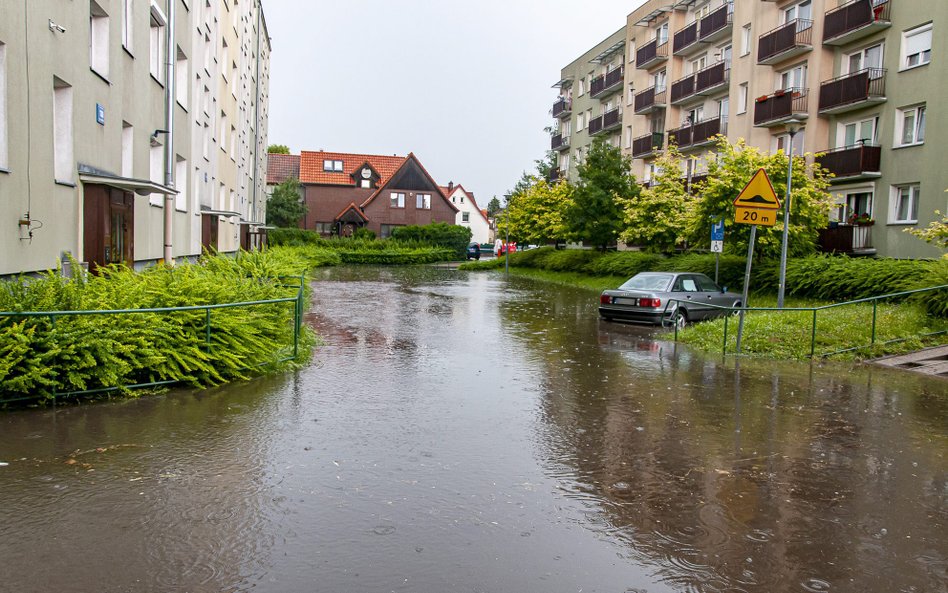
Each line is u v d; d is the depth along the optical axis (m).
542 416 7.78
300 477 5.53
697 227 23.48
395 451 6.29
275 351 10.44
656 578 4.06
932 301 14.16
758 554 4.41
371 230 70.25
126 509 4.79
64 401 7.61
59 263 8.70
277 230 57.12
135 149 16.14
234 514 4.76
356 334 14.53
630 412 8.06
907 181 23.89
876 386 9.80
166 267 11.24
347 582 3.89
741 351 12.66
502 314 19.67
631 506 5.16
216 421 7.07
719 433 7.21
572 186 45.91
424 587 3.86
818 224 22.48
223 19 30.91
